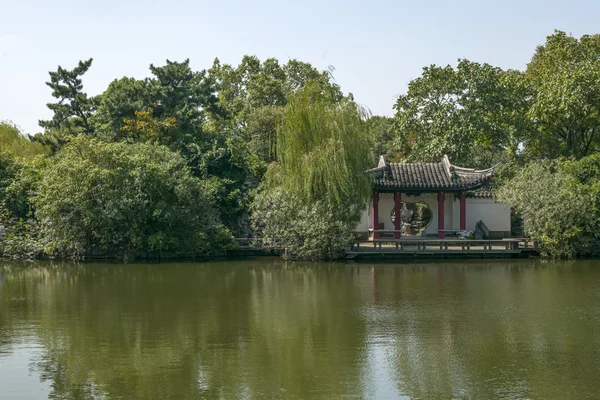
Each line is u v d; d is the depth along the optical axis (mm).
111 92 52406
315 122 37969
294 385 14883
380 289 27688
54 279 31016
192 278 31234
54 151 49875
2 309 23438
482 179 41281
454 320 21406
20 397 14164
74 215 37906
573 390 14484
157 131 48188
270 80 64812
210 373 15789
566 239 38125
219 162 46938
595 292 26578
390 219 44281
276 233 37938
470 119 47719
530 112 46688
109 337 19281
